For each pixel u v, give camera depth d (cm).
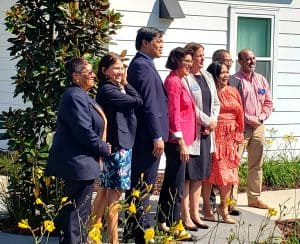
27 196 531
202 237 502
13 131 527
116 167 461
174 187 507
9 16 525
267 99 645
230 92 574
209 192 577
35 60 521
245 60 628
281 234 540
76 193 432
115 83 465
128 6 772
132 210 426
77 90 426
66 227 436
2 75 1027
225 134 566
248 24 874
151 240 388
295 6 899
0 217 557
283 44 894
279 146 886
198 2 825
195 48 538
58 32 530
